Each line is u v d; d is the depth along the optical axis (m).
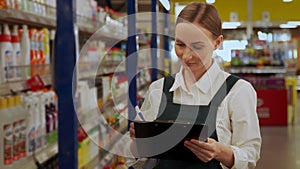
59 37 1.43
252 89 1.87
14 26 2.08
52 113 2.17
